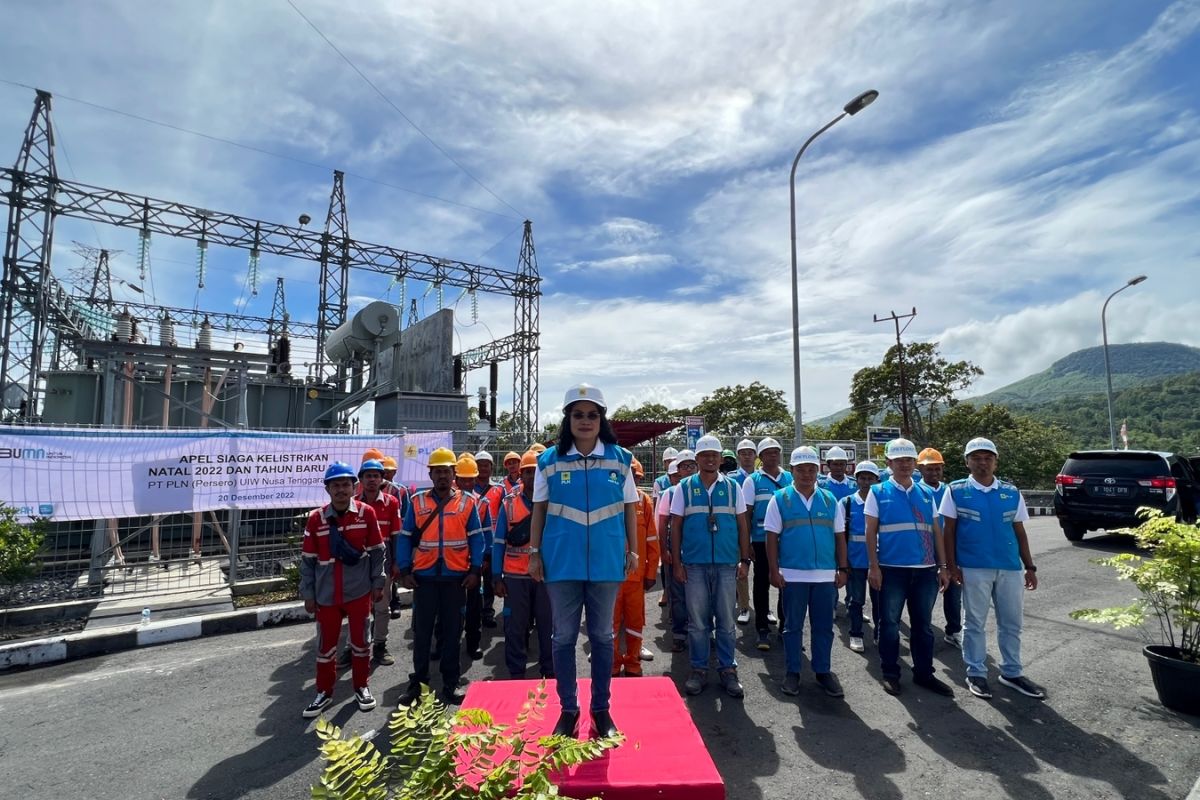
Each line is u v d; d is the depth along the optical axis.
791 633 5.23
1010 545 5.16
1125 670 5.60
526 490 5.43
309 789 3.71
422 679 5.07
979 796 3.57
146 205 19.31
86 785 3.76
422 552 5.06
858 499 6.81
